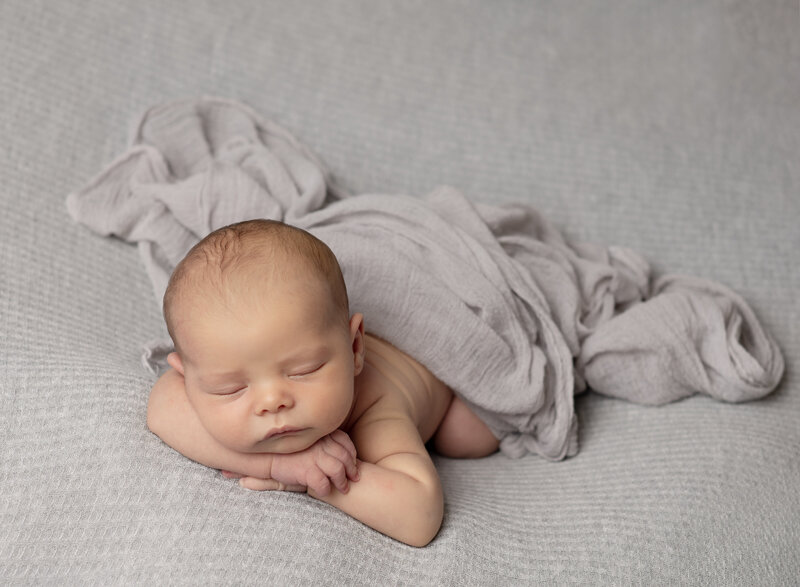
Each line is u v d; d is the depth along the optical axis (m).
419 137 2.02
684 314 1.61
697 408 1.60
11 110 1.78
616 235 1.96
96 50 1.93
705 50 2.11
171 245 1.69
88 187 1.73
